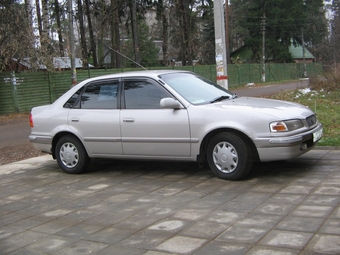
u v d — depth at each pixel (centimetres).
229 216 480
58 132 751
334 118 1071
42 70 2238
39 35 2183
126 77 702
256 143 588
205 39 5712
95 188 653
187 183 632
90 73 2539
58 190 659
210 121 616
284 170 652
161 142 655
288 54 5575
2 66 2020
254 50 5644
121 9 3756
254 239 411
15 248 444
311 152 760
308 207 484
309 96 1609
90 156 730
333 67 1870
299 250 378
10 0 2142
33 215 547
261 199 527
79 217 524
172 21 4775
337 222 433
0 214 561
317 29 5981
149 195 589
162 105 632
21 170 825
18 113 2100
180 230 452
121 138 688
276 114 592
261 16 5372
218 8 1070
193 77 734
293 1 5422
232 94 735
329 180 580
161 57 5912
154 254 399
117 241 439
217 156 625
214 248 399
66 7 3347
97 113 712
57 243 448
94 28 4409
